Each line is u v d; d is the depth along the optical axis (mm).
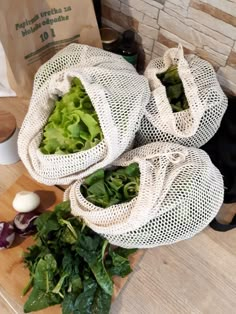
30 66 814
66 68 645
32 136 634
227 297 646
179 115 618
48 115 653
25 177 744
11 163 794
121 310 615
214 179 628
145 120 657
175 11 723
